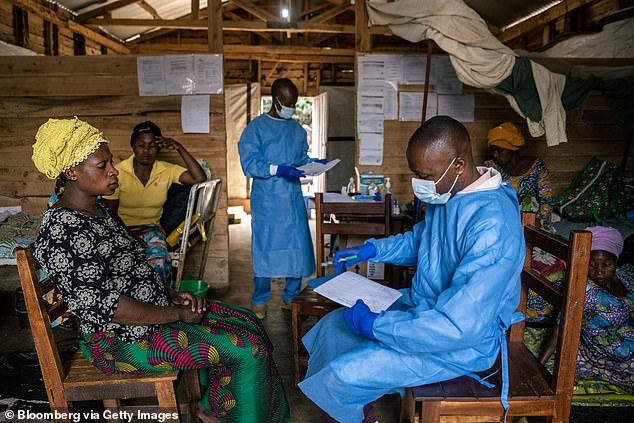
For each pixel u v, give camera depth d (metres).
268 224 3.08
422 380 1.43
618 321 2.10
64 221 1.38
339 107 7.85
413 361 1.41
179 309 1.60
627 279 2.49
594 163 3.97
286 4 7.06
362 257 1.85
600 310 2.11
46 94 3.64
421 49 8.02
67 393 1.54
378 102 3.89
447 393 1.41
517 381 1.48
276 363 2.55
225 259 3.79
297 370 2.21
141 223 3.01
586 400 2.11
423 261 1.57
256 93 7.59
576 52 4.92
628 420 1.99
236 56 8.57
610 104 3.40
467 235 1.32
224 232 3.77
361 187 3.71
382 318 1.36
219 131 3.67
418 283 1.59
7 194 3.78
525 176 3.12
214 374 1.73
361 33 3.81
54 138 1.36
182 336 1.57
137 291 1.58
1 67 3.61
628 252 2.96
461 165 1.36
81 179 1.44
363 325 1.41
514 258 1.29
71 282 1.38
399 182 3.99
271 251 3.10
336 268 1.85
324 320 1.75
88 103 3.66
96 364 1.58
